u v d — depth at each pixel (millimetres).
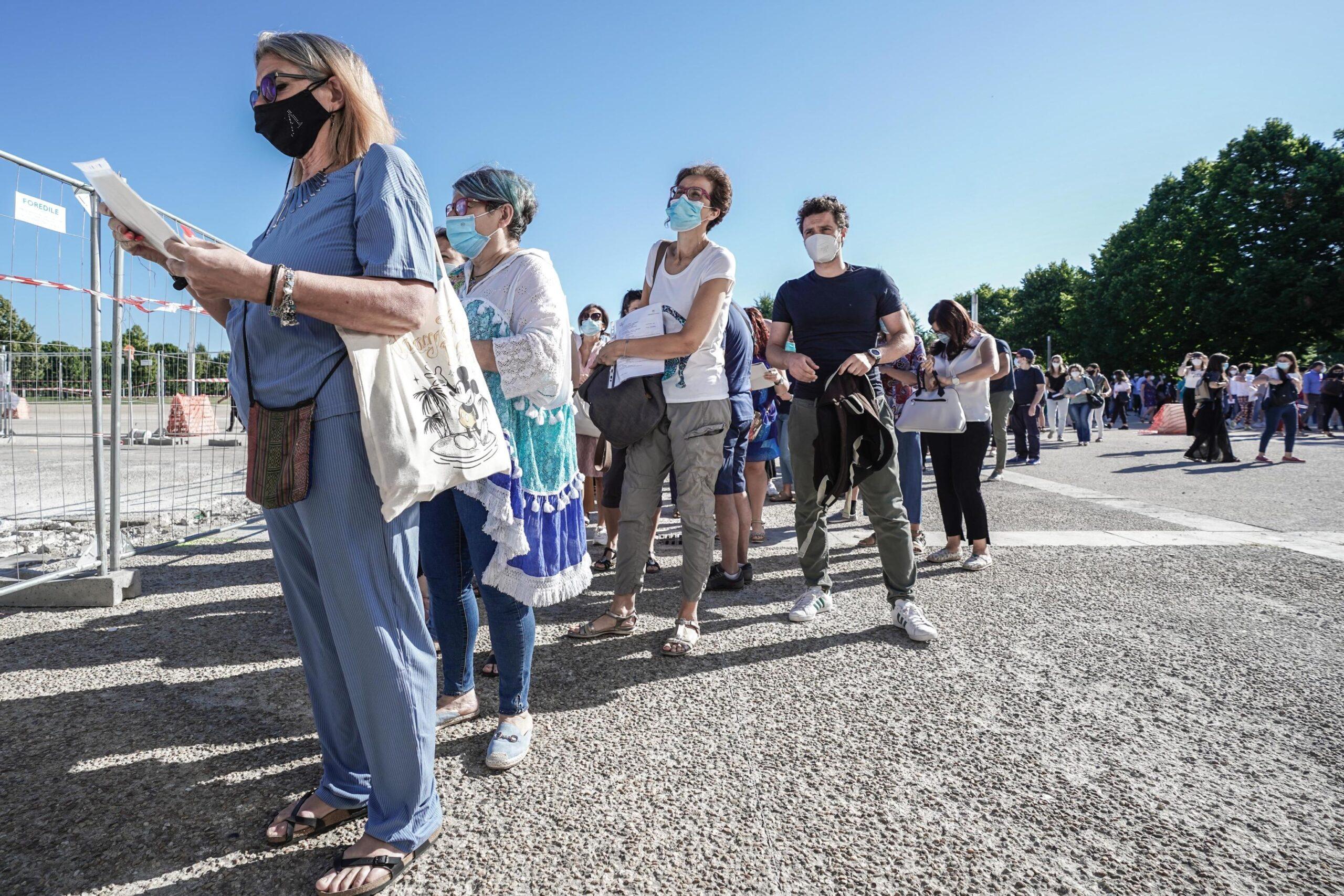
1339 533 5367
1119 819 1796
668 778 1971
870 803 1854
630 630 3160
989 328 63938
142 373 4441
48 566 3893
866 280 3354
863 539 5039
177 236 1252
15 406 4465
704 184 2902
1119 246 40375
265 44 1538
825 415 3129
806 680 2648
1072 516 6160
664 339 2842
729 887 1538
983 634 3160
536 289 2117
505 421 2023
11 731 2166
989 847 1682
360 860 1530
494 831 1727
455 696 2328
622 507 3107
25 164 3068
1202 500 7074
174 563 4359
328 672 1688
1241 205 34312
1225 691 2551
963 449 4320
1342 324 32688
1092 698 2496
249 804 1828
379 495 1493
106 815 1767
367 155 1483
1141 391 28344
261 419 1474
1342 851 1678
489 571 2012
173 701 2398
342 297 1322
